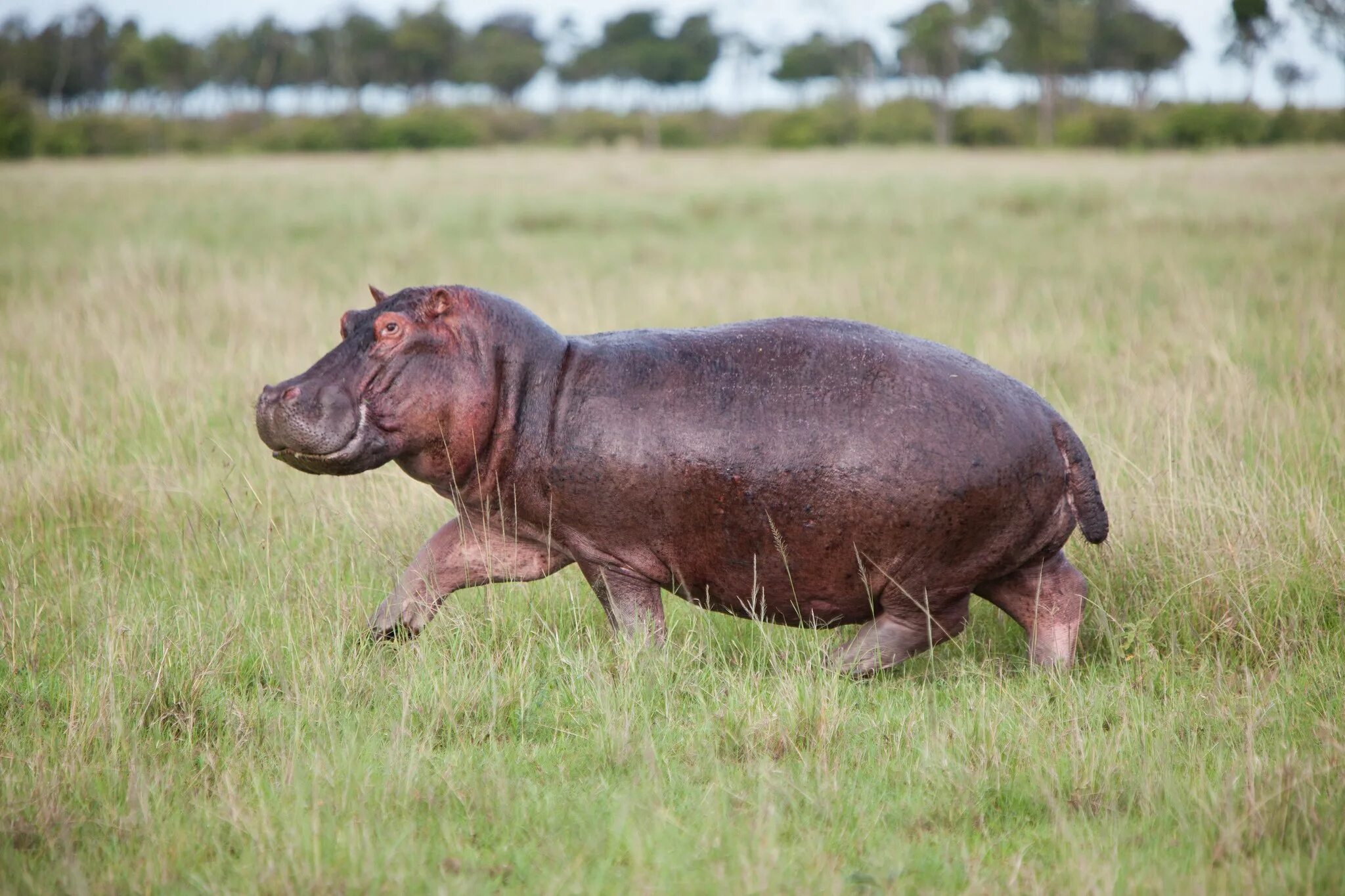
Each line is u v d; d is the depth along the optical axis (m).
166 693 16.89
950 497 16.41
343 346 16.78
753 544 16.98
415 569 18.70
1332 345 31.45
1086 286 45.75
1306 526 21.03
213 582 21.39
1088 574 20.73
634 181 112.69
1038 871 12.91
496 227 76.19
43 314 40.31
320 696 16.84
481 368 16.89
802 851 13.16
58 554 22.42
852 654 17.89
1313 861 12.45
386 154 196.50
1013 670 18.64
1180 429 24.55
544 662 18.47
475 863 12.98
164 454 27.39
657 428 16.78
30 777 14.62
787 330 17.38
